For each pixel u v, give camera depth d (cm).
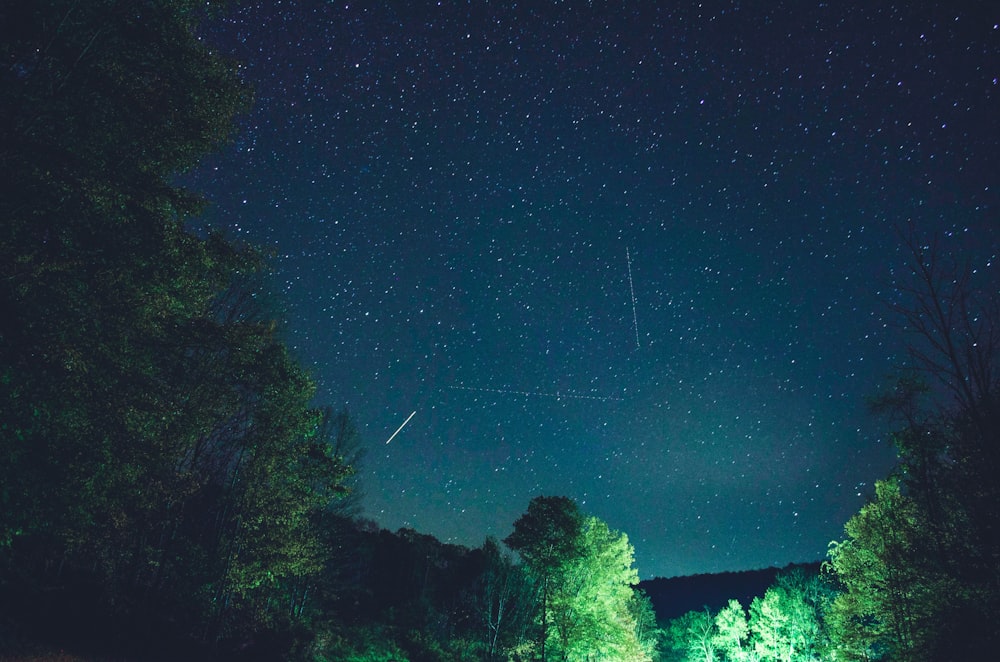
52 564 1834
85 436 1105
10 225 954
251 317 2439
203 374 1652
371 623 4153
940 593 1560
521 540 3709
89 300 1060
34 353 977
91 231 1046
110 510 1417
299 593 3575
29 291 1006
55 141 1016
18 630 1433
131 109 1118
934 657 1516
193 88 1209
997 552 1488
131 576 2048
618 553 4134
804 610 5244
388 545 6544
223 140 1321
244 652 2392
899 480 2058
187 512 2536
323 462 2716
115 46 1135
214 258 1319
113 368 1116
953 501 1719
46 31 1027
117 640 1722
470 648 4516
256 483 2448
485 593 5144
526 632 4672
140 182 1141
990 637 1411
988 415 1486
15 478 1000
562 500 3778
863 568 2509
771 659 5528
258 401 2355
